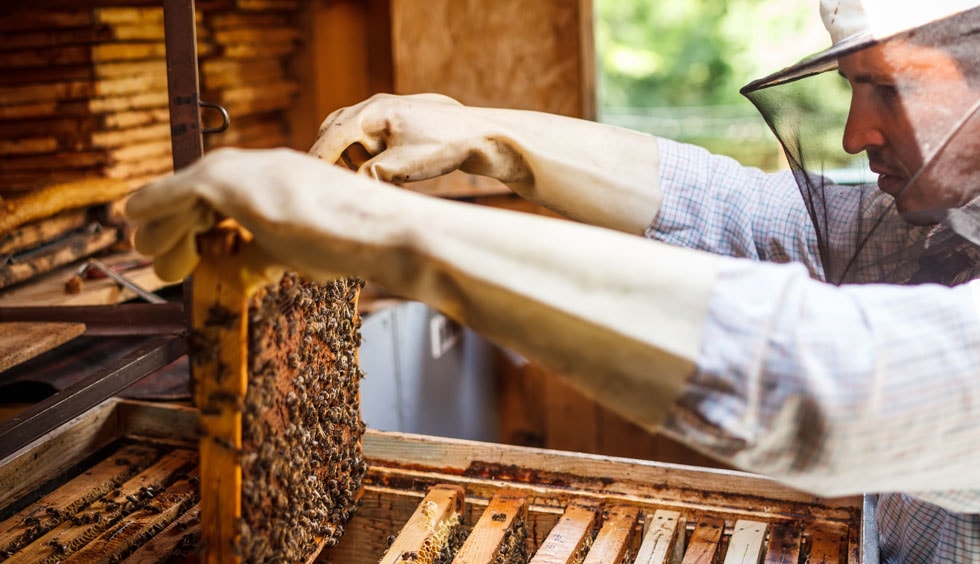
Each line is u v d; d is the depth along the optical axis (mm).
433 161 1312
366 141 1312
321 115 3418
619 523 1377
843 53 1157
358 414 1423
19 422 1288
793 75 1280
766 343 864
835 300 915
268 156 899
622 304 863
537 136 1447
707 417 865
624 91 10883
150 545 1285
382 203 874
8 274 2070
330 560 1539
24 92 2381
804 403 856
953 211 1133
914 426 875
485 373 3684
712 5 10586
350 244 851
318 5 3320
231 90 2928
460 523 1486
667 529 1358
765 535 1355
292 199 851
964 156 1106
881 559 1441
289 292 1097
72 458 1509
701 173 1556
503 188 3215
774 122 1372
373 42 3400
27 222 2162
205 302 986
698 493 1440
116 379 1486
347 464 1399
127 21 2432
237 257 962
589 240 888
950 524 1259
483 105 3229
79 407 1404
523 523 1446
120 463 1514
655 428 901
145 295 2135
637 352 864
